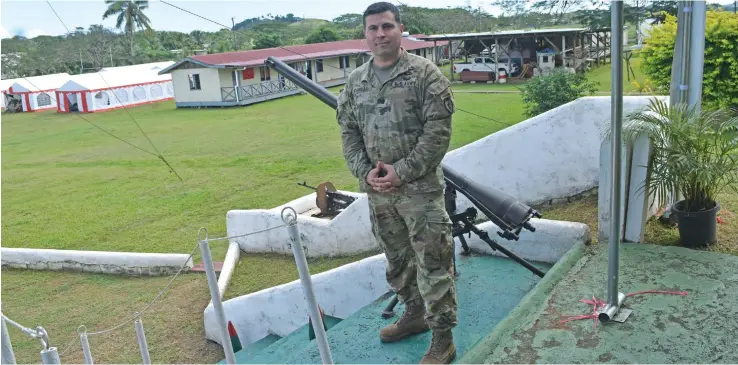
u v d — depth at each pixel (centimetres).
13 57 3338
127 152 1708
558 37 2530
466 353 274
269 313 498
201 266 695
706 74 808
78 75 3111
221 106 2773
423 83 263
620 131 277
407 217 277
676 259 355
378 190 273
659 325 282
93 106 2920
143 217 978
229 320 512
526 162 597
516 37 2567
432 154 262
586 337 279
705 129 381
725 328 274
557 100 1162
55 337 558
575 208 567
